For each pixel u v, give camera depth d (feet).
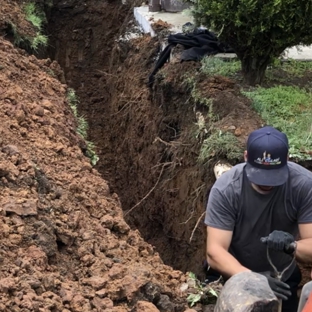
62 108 17.94
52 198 11.23
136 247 11.50
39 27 25.71
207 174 14.44
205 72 17.51
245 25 15.26
